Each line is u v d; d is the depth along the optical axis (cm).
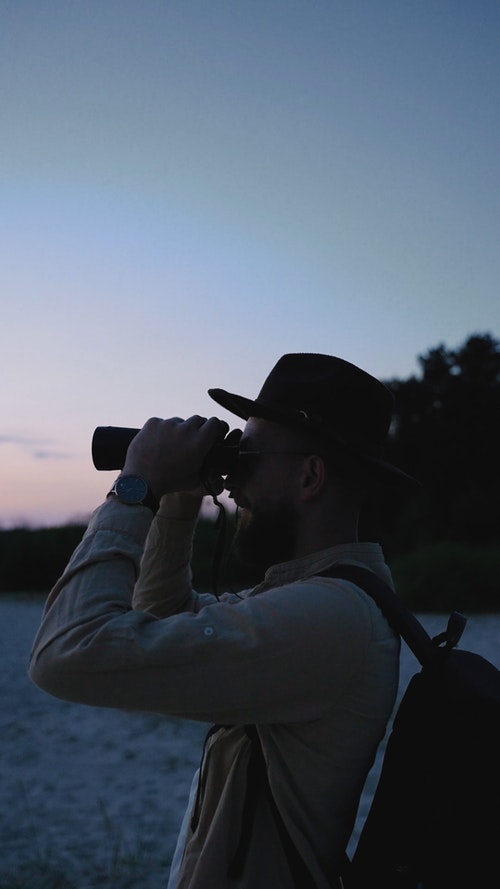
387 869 141
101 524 155
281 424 167
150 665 141
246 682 143
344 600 151
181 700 142
